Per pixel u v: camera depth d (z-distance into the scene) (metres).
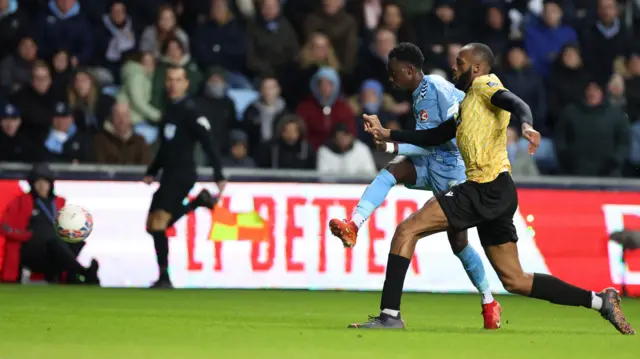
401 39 59.56
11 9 59.50
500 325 29.73
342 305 38.69
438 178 29.38
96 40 59.00
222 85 54.47
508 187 25.92
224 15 58.31
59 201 47.94
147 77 55.81
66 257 47.62
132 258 48.06
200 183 48.22
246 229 48.44
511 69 58.25
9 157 52.66
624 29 62.69
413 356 20.23
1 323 27.61
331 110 55.06
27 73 56.59
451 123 26.92
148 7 59.84
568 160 56.16
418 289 48.94
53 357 18.98
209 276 48.09
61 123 52.72
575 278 49.66
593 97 55.97
